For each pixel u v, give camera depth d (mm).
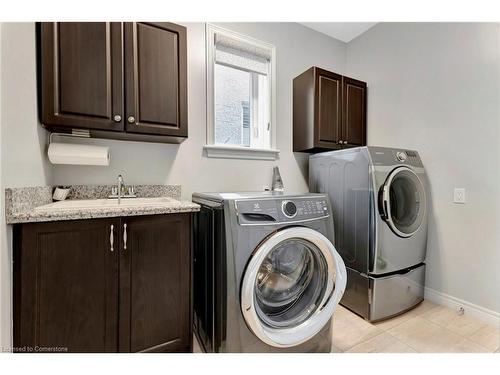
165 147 1878
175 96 1579
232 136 2289
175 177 1917
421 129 2131
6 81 975
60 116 1271
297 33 2504
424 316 1845
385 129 2424
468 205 1841
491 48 1719
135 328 1209
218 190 2105
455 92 1909
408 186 1994
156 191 1815
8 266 978
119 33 1409
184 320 1327
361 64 2670
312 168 2344
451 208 1936
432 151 2055
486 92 1744
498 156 1693
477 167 1793
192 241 1349
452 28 1927
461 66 1876
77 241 1096
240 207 1198
